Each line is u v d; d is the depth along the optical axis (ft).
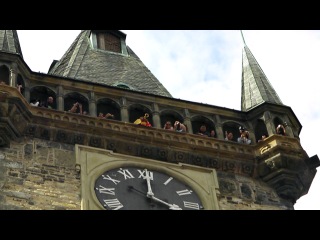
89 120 140.46
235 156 144.77
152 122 146.41
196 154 143.02
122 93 148.15
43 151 135.33
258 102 154.61
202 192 137.59
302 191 145.79
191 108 150.61
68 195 129.70
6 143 133.90
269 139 146.30
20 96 135.85
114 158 138.21
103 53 179.52
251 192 141.59
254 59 167.32
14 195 126.82
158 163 140.05
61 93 143.84
